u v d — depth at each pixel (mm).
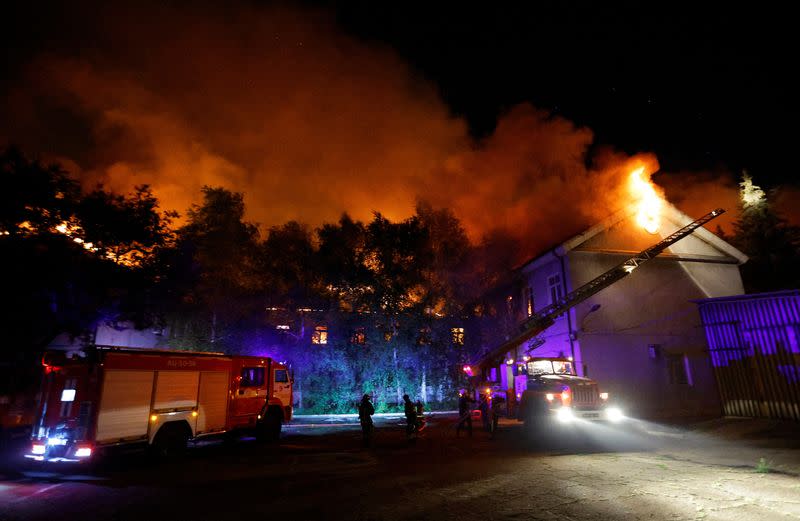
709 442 12633
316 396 27469
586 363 20016
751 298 16578
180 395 11891
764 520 5609
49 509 7195
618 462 9766
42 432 10305
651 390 20453
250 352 26266
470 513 6246
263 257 27828
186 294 21734
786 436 12750
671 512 6012
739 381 16656
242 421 13797
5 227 15219
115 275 17781
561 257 22109
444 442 14047
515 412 16250
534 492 7258
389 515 6273
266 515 6473
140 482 9086
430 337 28031
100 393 10070
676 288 22312
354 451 12594
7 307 14961
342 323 28016
